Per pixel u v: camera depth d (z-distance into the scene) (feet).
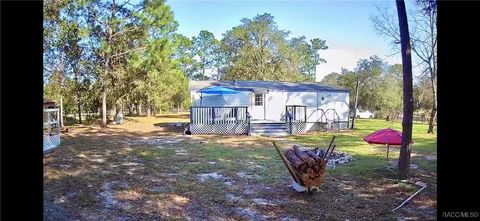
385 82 116.47
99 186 23.76
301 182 22.54
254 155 37.14
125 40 70.38
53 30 55.72
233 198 21.67
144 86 77.00
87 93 70.49
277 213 18.99
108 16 66.44
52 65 60.90
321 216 18.51
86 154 36.27
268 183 25.31
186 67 148.15
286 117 61.41
